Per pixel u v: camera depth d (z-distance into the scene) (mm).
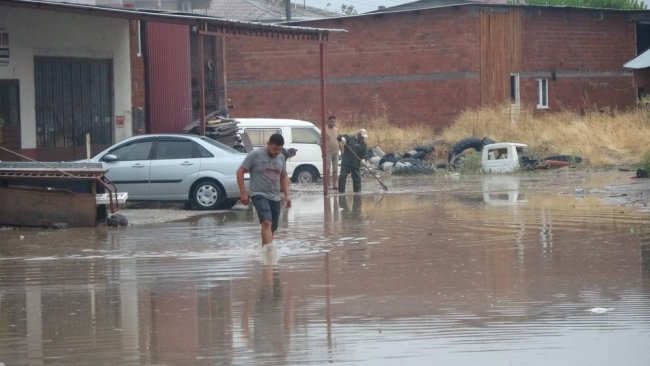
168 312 9805
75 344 8508
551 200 22016
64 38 24062
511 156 34000
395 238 15477
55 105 23969
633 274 11594
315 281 11461
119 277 11984
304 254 13758
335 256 13516
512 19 43969
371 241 15133
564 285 10938
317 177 29812
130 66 26266
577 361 7660
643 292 10430
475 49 42656
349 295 10531
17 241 15695
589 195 23156
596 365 7551
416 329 8820
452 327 8875
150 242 15375
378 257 13375
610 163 34344
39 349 8352
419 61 43594
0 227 17484
